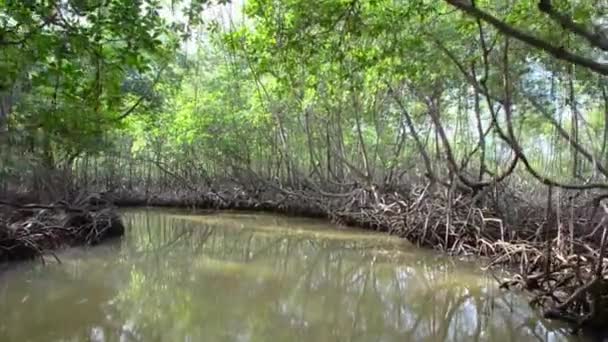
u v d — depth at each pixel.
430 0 12.60
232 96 27.58
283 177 26.16
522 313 9.48
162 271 13.02
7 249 12.74
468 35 12.65
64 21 6.48
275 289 11.43
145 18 6.81
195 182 29.05
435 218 16.23
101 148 18.09
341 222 21.91
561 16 5.49
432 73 14.05
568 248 10.45
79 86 7.65
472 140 19.72
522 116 15.73
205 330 8.62
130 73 15.79
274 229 20.73
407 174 21.00
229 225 21.86
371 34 9.68
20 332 8.38
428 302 10.48
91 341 8.02
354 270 13.41
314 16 8.92
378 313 9.76
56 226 15.16
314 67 10.17
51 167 16.97
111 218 17.89
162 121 27.70
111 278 12.13
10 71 6.75
